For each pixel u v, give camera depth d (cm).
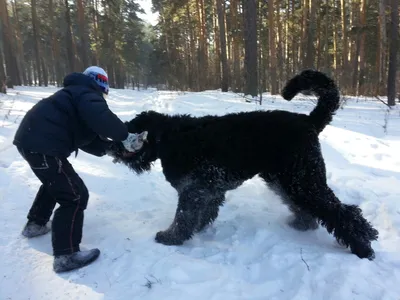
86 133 319
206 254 321
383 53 1711
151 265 297
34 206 352
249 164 331
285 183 323
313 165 312
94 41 3850
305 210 321
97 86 320
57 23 3722
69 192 302
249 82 1388
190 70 2981
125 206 430
